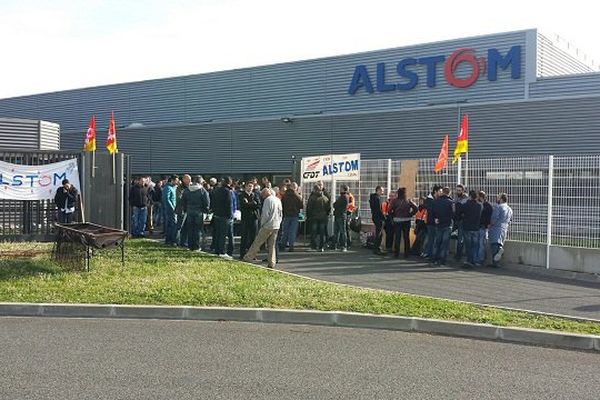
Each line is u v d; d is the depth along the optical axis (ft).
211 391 17.54
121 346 22.67
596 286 38.17
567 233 43.16
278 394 17.43
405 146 79.77
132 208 57.21
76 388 17.53
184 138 102.89
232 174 96.73
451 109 75.77
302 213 61.00
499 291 35.53
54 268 36.17
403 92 97.25
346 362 21.21
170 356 21.38
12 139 76.89
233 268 38.52
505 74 87.61
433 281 38.47
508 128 71.26
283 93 110.32
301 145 89.71
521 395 17.99
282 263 44.68
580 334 24.82
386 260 47.65
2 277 33.53
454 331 26.22
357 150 84.17
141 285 32.04
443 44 93.25
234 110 115.55
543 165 44.65
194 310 28.17
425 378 19.52
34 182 50.08
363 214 57.36
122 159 54.19
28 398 16.61
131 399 16.69
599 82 80.23
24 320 27.25
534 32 85.25
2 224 49.26
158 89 124.77
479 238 45.65
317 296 30.58
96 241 35.63
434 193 48.29
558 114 67.77
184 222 48.62
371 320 27.25
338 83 104.27
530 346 24.75
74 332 24.93
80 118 135.13
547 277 41.75
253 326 26.86
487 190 48.01
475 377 19.83
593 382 19.58
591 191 42.09
